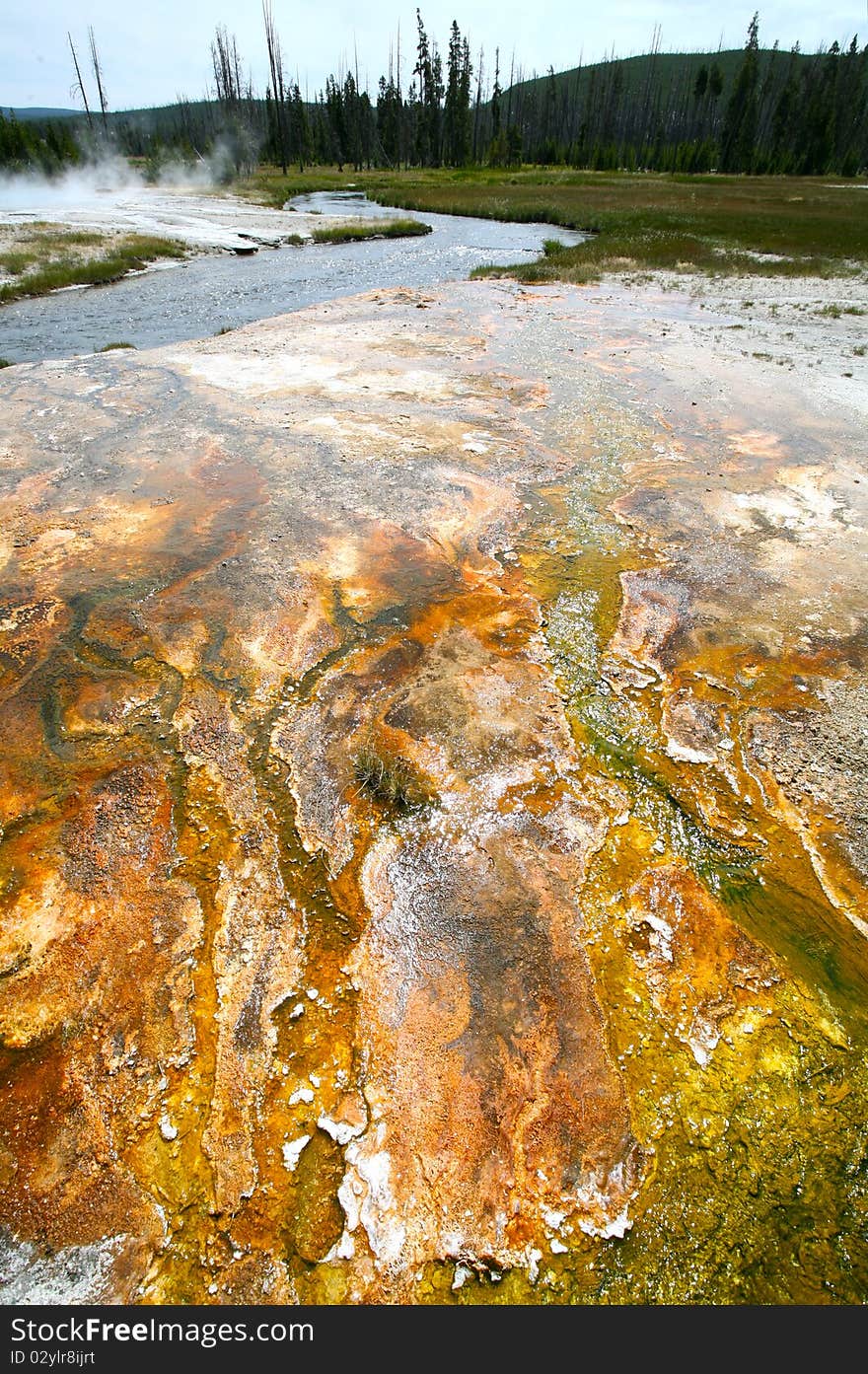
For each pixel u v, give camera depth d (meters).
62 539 5.74
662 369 9.84
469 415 8.17
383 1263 2.28
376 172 45.50
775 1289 2.27
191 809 3.62
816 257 17.28
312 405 8.34
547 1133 2.55
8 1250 2.29
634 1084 2.69
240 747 3.95
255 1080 2.66
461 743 3.99
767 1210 2.42
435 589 5.23
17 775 3.78
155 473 6.74
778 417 8.29
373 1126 2.54
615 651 4.73
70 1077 2.66
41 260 16.91
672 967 3.06
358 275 17.23
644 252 18.16
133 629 4.75
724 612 5.09
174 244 19.64
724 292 14.73
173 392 8.73
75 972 2.96
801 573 5.50
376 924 3.14
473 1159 2.47
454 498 6.37
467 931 3.12
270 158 50.59
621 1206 2.42
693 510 6.34
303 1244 2.31
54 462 6.96
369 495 6.35
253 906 3.20
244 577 5.24
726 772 3.90
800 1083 2.73
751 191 30.94
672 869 3.44
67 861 3.37
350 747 3.95
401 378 9.35
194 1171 2.45
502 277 16.48
